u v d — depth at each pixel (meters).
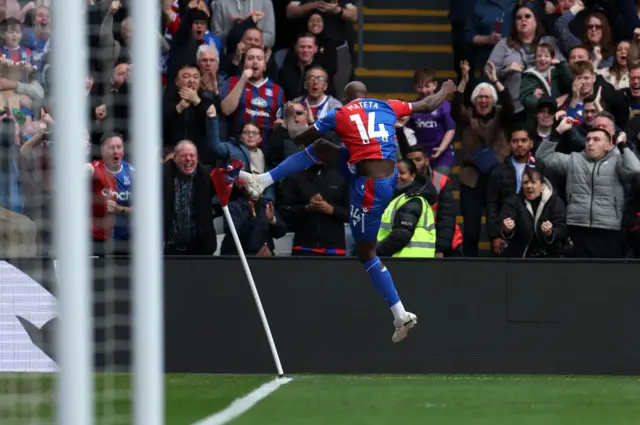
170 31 38.12
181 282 31.19
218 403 24.69
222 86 37.38
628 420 22.14
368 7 48.16
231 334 31.14
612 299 30.83
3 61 31.62
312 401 24.94
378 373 31.06
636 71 37.56
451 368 30.92
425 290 31.03
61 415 12.26
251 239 33.38
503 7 41.97
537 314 30.91
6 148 30.16
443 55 46.22
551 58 38.12
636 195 32.66
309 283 31.12
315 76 36.53
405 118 37.56
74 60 12.32
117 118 33.66
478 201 36.78
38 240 29.91
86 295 12.40
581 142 35.41
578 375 30.73
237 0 40.06
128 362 31.12
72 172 12.27
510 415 22.78
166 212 31.95
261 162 34.97
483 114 36.88
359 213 28.70
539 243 32.66
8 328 29.94
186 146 31.81
